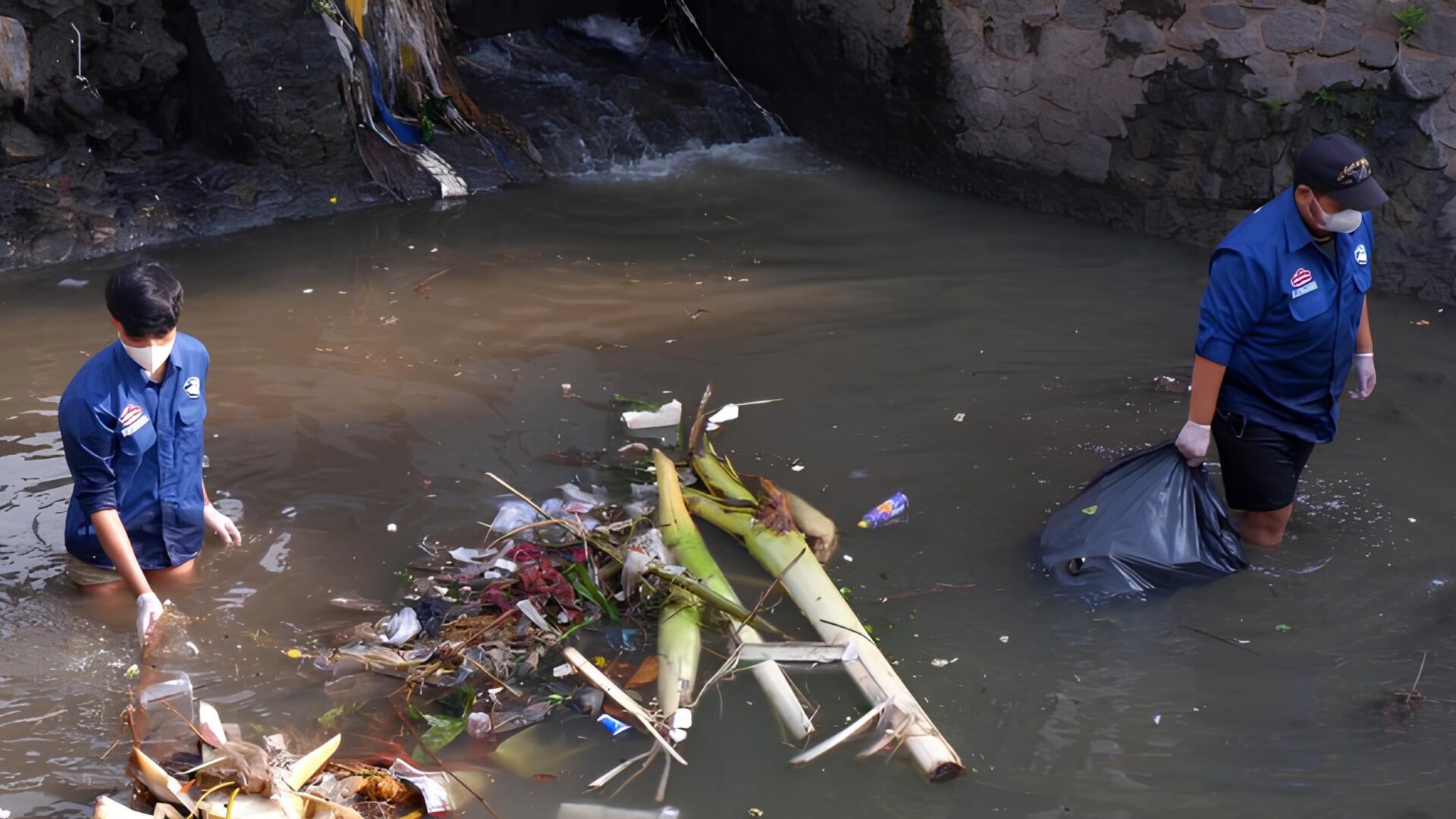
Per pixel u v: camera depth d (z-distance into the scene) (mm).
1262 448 4832
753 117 11570
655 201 9742
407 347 6871
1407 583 4820
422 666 4266
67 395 4281
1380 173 8156
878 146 10828
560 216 9273
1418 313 7695
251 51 8914
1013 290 7953
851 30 10648
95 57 8633
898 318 7438
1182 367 6730
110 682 4152
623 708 4035
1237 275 4605
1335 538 5129
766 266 8344
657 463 5250
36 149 8242
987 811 3662
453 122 10102
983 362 6793
